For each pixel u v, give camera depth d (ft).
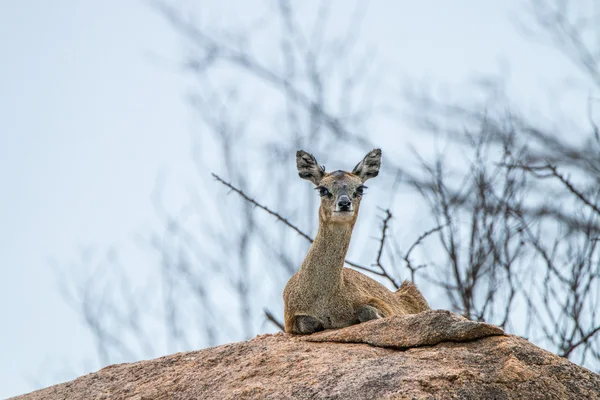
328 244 47.75
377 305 48.65
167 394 41.24
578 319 54.34
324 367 39.29
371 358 39.81
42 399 44.01
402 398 36.22
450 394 36.78
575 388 38.37
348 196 47.60
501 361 38.86
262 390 38.47
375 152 53.26
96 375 45.16
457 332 40.11
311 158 51.49
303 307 48.19
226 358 43.34
